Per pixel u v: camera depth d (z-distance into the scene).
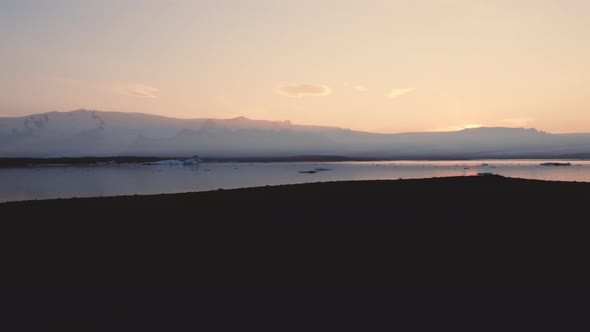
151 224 16.20
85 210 19.11
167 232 14.91
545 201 20.66
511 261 11.23
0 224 16.23
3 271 10.91
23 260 11.88
